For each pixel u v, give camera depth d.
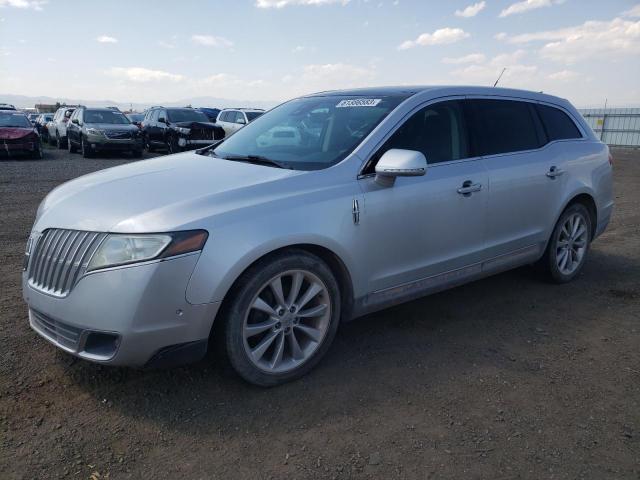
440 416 2.93
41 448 2.59
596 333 4.05
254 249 2.92
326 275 3.29
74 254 2.88
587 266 5.82
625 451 2.65
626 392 3.21
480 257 4.23
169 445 2.65
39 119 29.62
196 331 2.85
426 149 3.88
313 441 2.70
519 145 4.57
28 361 3.39
